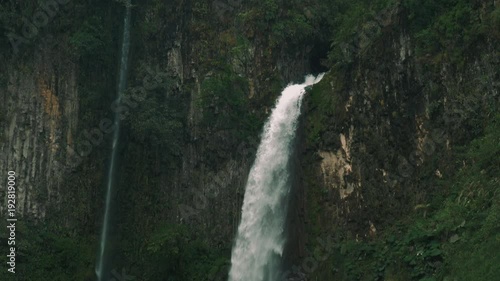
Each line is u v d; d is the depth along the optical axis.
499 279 21.67
